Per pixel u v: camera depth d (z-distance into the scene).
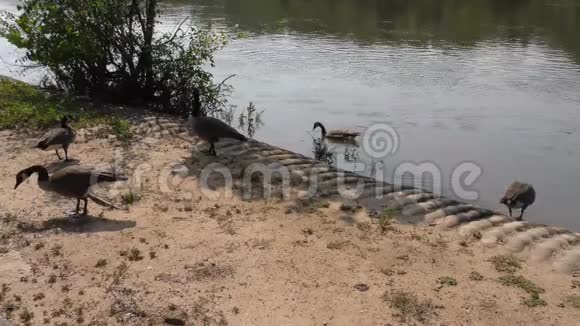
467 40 26.91
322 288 7.00
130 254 7.71
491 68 21.97
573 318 6.38
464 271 7.39
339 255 7.79
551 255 7.78
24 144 12.18
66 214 8.94
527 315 6.44
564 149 13.93
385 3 38.91
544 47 25.34
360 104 17.88
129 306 6.57
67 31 16.22
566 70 21.52
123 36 16.67
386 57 23.88
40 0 16.97
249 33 28.25
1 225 8.49
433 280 7.18
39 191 9.80
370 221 8.88
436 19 32.78
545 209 10.66
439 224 8.77
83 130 13.38
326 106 17.69
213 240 8.19
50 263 7.48
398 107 17.55
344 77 21.02
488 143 14.44
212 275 7.26
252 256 7.75
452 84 19.95
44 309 6.49
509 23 30.94
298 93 19.08
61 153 11.72
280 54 24.47
